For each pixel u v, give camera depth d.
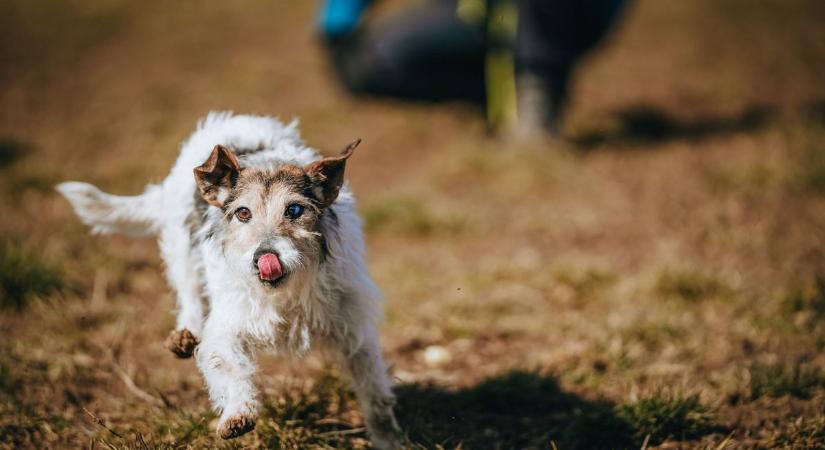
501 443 4.82
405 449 4.54
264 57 15.04
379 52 11.84
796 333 6.02
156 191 5.01
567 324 6.42
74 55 15.40
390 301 6.84
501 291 7.12
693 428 4.81
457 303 6.76
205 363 4.12
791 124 11.18
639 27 17.30
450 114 12.33
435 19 11.61
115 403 5.14
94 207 5.10
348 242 4.38
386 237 8.41
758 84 13.79
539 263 7.69
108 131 11.43
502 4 10.88
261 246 3.88
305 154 4.64
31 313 6.39
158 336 6.08
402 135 11.41
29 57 15.25
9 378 5.25
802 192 9.05
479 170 9.98
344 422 4.95
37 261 6.80
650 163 10.34
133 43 16.17
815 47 15.83
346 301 4.37
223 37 16.56
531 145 10.59
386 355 5.99
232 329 4.17
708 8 18.66
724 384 5.33
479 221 8.70
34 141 11.07
